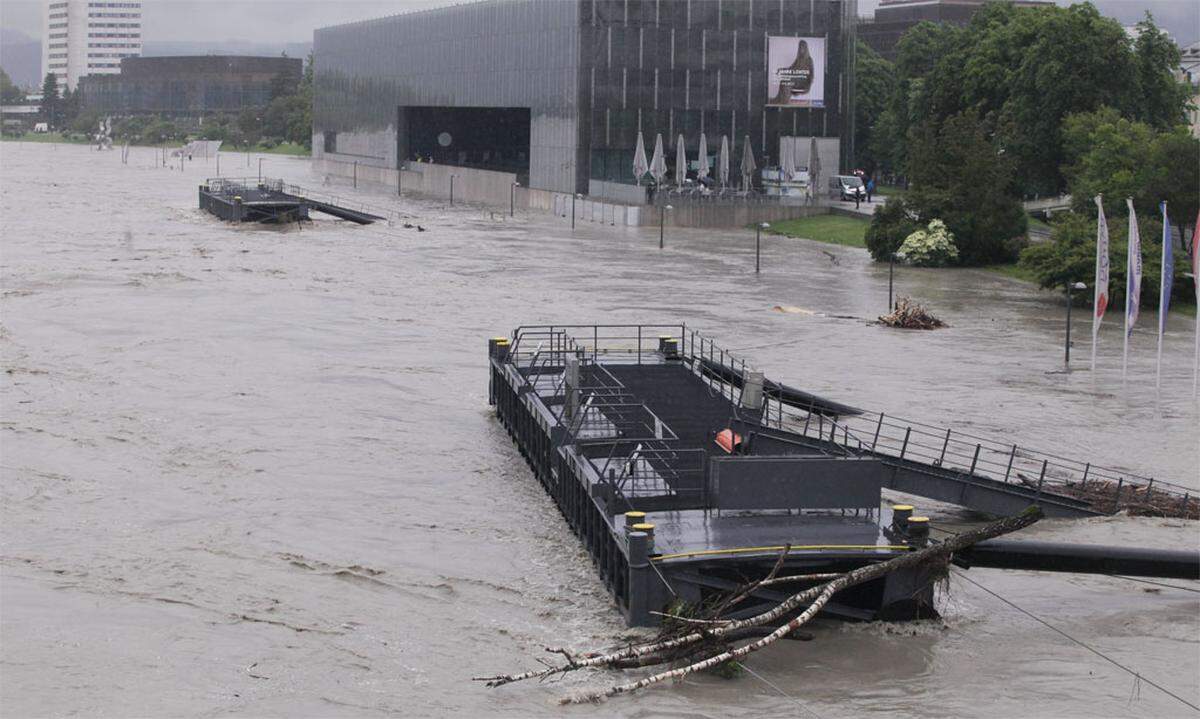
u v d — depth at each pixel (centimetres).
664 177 19612
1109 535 5347
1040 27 17038
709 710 3912
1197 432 7312
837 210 18812
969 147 14812
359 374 8225
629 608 4353
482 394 7806
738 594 4166
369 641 4369
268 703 3962
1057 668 4203
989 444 6938
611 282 12712
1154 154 13362
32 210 19788
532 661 4216
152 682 4084
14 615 4516
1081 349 9788
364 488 5950
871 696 4006
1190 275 11750
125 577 4862
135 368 8250
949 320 10969
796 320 10731
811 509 4759
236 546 5197
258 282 12250
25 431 6694
